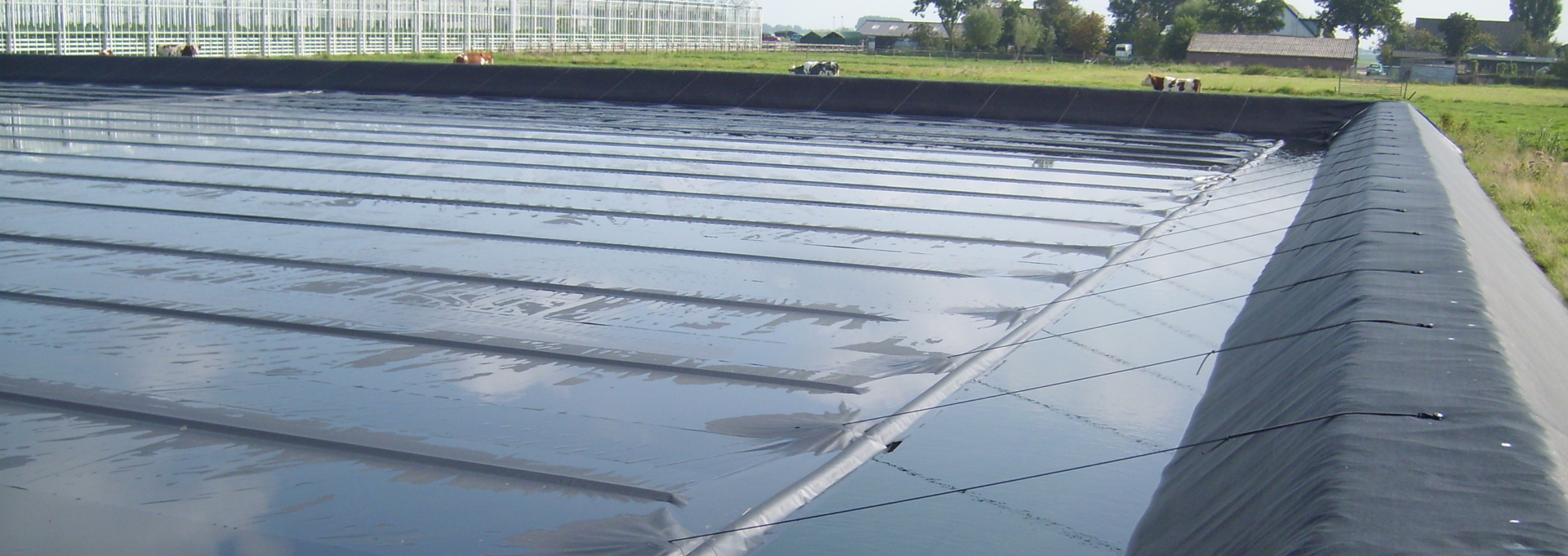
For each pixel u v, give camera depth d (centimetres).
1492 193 1395
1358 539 254
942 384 539
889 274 796
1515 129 2614
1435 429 315
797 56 6906
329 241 866
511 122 1916
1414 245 589
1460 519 259
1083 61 7912
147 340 589
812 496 409
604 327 634
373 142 1576
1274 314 595
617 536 374
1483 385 352
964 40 9612
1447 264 543
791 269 805
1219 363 575
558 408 498
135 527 374
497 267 786
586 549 367
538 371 552
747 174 1325
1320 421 342
